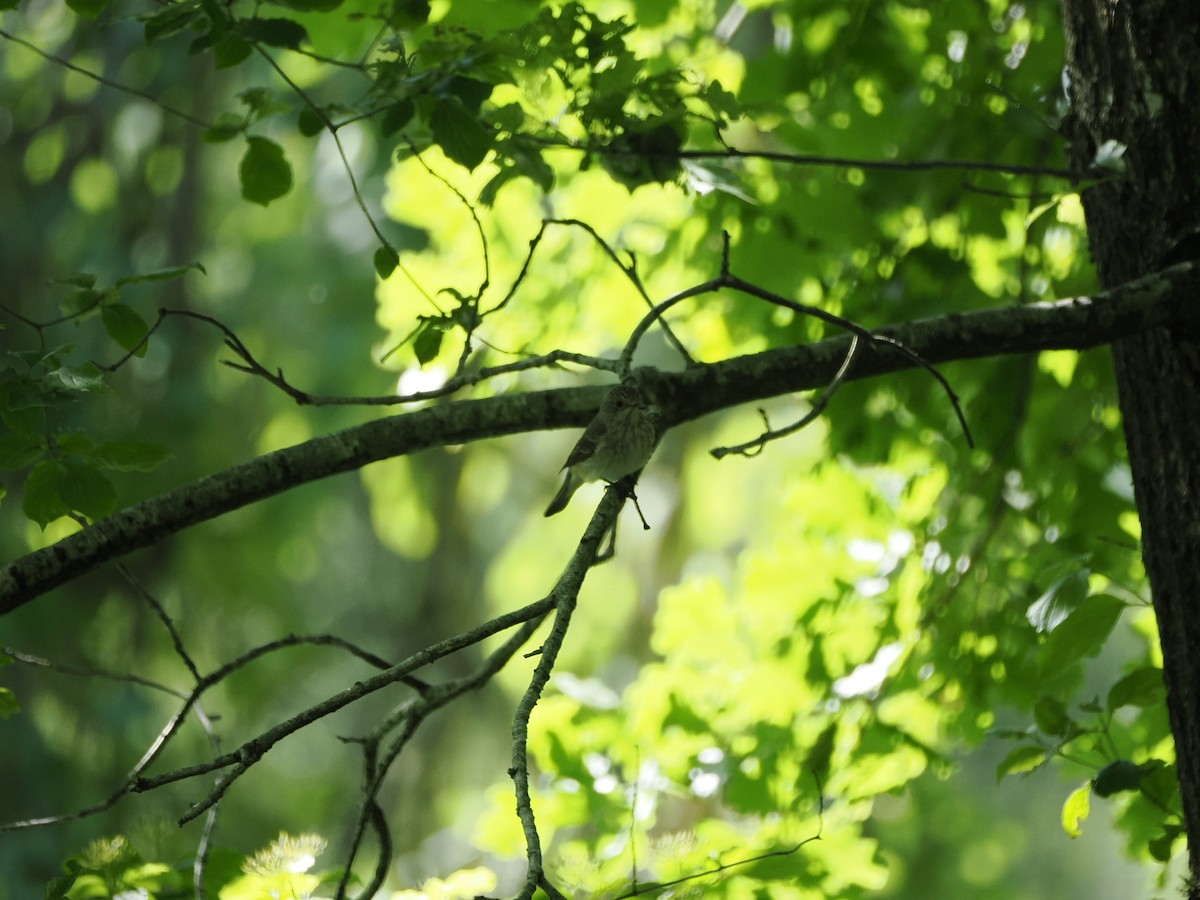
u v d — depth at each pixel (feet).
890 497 40.06
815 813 32.09
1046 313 23.04
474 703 99.55
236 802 89.92
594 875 25.02
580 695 36.32
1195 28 22.65
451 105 23.15
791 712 36.91
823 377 24.56
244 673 89.92
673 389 24.17
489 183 24.73
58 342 72.23
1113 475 35.40
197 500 22.48
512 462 92.68
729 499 79.15
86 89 74.43
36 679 74.33
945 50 35.47
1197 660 22.35
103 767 75.87
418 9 24.54
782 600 38.78
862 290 35.40
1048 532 35.40
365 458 23.26
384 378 88.17
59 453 22.24
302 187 85.97
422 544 91.66
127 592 78.48
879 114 36.04
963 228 35.68
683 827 50.11
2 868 68.23
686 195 26.35
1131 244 23.02
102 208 78.84
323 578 112.16
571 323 39.34
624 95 24.99
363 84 60.23
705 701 37.73
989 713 35.22
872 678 35.14
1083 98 23.80
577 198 38.34
